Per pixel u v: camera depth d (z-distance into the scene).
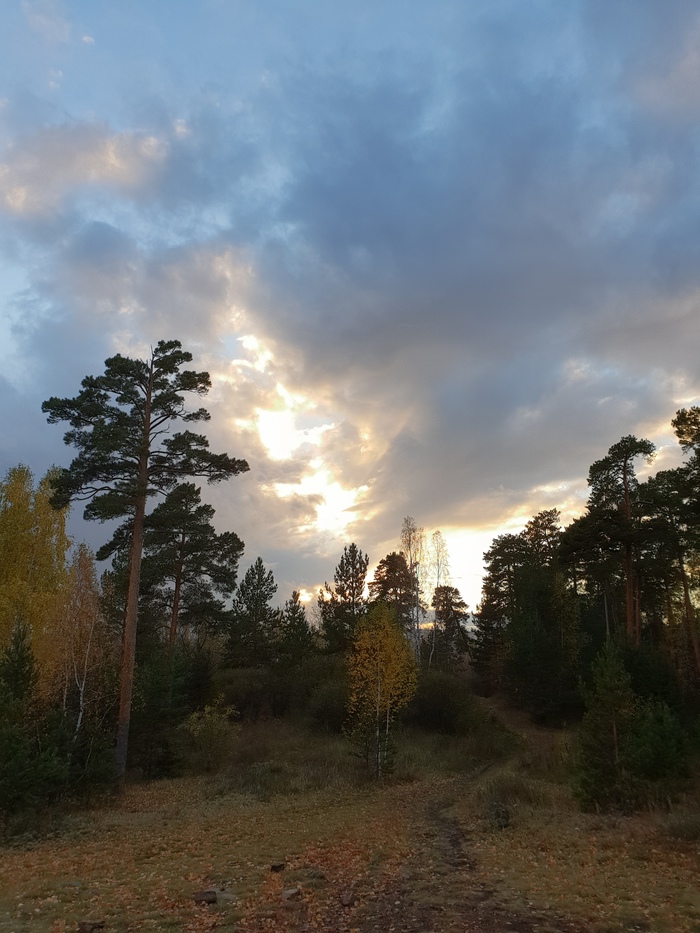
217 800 21.03
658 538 36.38
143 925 8.19
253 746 32.53
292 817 17.72
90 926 7.97
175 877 10.84
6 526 30.67
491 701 51.81
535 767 27.36
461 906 9.00
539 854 12.48
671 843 12.32
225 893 9.75
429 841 14.37
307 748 33.97
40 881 10.70
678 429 33.00
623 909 8.53
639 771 17.44
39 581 30.86
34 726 20.20
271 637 52.09
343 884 10.41
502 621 60.78
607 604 54.03
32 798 16.77
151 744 28.41
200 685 39.06
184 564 40.16
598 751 17.94
